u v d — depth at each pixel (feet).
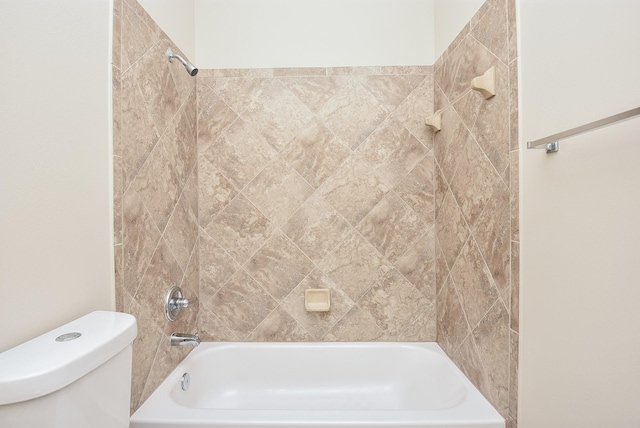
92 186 3.05
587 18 2.35
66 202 2.74
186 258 5.12
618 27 2.11
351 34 5.65
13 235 2.27
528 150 3.06
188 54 5.33
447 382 4.67
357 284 5.66
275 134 5.62
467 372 4.38
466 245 4.38
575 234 2.52
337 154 5.62
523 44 3.11
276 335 5.65
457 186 4.65
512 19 3.26
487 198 3.81
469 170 4.27
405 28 5.66
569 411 2.60
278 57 5.66
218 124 5.62
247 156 5.62
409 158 5.64
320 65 5.65
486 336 3.87
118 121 3.38
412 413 3.56
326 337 5.65
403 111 5.63
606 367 2.26
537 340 2.98
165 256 4.42
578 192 2.48
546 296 2.85
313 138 5.62
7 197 2.22
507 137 3.37
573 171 2.53
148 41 4.00
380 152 5.62
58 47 2.66
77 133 2.87
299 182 5.62
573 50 2.49
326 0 5.66
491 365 3.76
